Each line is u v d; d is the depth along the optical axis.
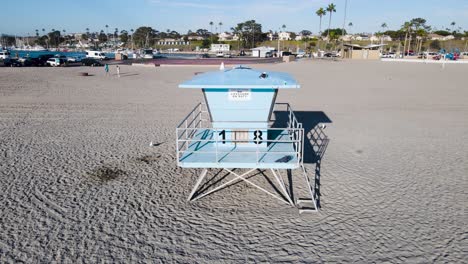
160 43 167.62
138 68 48.06
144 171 9.29
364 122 15.01
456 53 87.06
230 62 61.78
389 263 5.41
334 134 12.99
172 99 20.88
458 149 11.09
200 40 168.38
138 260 5.48
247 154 7.14
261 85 6.55
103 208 7.18
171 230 6.37
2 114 16.11
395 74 39.38
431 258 5.54
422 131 13.40
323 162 9.98
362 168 9.48
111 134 12.81
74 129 13.48
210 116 7.23
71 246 5.85
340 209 7.16
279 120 15.46
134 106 18.47
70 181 8.52
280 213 7.01
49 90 24.52
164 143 11.77
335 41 115.75
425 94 23.38
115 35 179.50
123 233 6.25
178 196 7.83
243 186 8.38
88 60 52.19
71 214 6.90
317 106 19.00
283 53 96.00
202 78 7.20
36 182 8.41
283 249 5.77
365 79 33.91
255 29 147.62
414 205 7.32
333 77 36.00
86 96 21.86
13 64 48.06
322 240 6.03
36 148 11.03
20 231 6.27
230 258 5.53
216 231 6.34
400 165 9.68
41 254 5.62
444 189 8.12
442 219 6.74
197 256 5.58
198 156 7.08
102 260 5.48
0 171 9.02
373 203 7.41
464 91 24.72
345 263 5.40
